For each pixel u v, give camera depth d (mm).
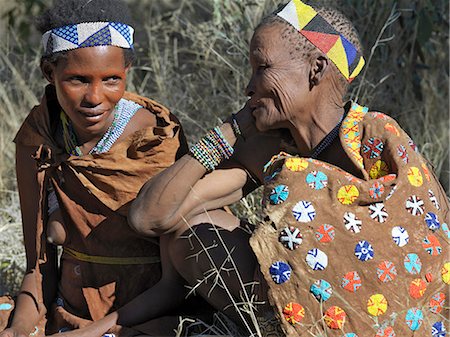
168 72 5383
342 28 3064
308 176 2900
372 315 2873
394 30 5082
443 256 2961
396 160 2939
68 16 3098
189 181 3133
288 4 3068
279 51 3021
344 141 2996
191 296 3420
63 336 3184
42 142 3338
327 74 3035
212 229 3164
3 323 3396
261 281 2973
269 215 2895
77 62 3098
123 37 3158
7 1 5984
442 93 5254
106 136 3283
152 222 3150
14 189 4926
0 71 5703
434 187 3049
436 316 2957
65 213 3359
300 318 2871
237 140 3254
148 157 3277
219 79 5148
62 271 3445
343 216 2881
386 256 2883
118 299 3377
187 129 4906
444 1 5258
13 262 4047
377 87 5016
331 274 2865
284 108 3041
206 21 5680
